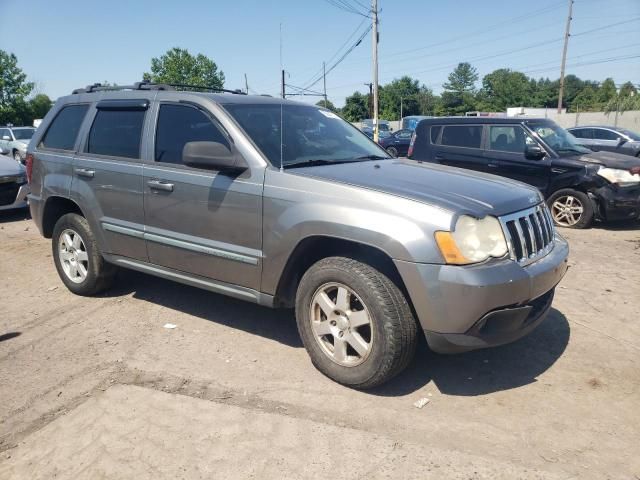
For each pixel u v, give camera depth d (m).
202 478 2.69
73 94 5.45
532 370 3.80
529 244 3.48
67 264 5.32
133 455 2.87
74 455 2.88
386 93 104.88
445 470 2.74
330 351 3.60
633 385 3.60
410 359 3.40
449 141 9.57
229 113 4.09
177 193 4.16
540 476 2.70
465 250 3.11
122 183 4.55
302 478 2.69
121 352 4.07
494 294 3.09
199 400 3.39
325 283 3.52
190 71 55.47
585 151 8.92
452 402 3.38
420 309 3.16
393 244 3.16
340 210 3.37
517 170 8.95
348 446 2.93
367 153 4.57
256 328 4.52
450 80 119.94
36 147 5.46
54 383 3.62
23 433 3.08
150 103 4.54
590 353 4.05
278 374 3.72
